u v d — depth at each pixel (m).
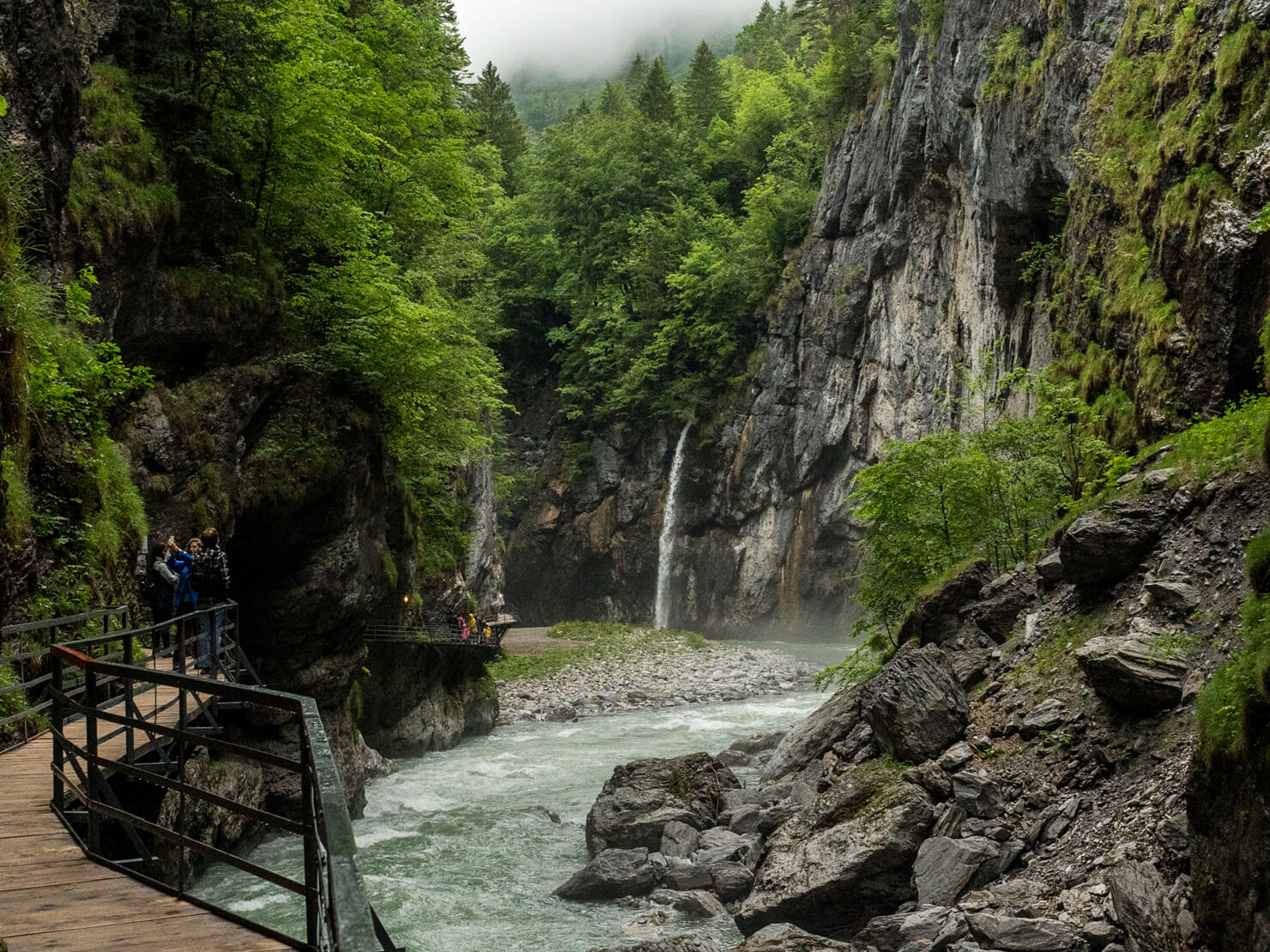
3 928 5.14
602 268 70.44
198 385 17.97
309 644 20.31
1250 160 16.48
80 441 14.16
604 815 16.56
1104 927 9.03
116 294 15.94
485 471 44.31
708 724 30.31
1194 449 13.48
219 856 5.13
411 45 31.80
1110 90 23.78
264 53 19.39
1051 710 12.32
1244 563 11.24
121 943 4.91
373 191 28.55
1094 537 13.18
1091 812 10.79
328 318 21.28
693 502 63.59
